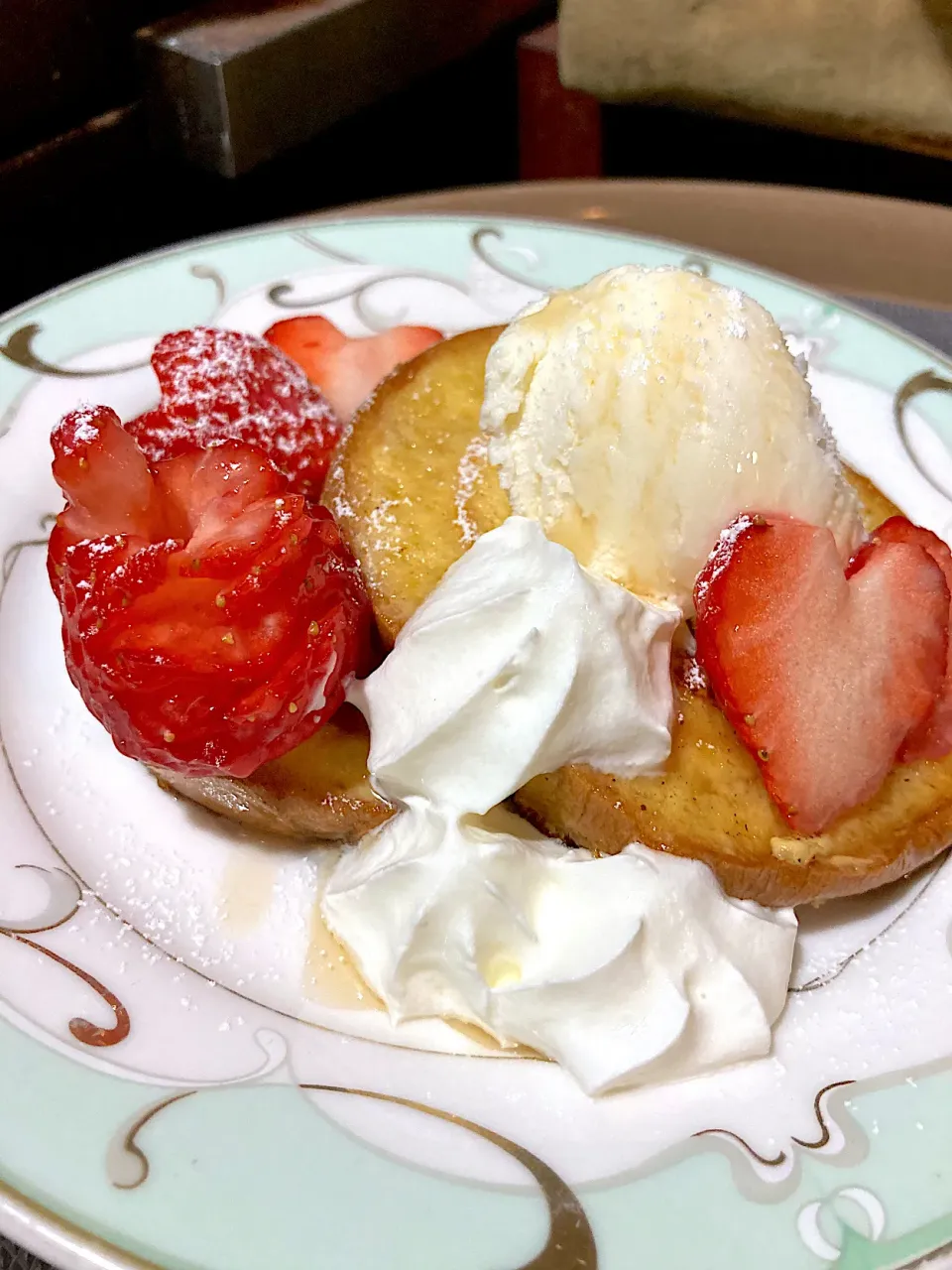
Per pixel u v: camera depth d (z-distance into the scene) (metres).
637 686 0.18
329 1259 0.14
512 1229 0.14
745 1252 0.14
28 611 0.21
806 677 0.17
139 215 0.39
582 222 0.29
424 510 0.21
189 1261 0.14
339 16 0.39
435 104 0.46
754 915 0.18
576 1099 0.16
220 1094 0.15
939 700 0.19
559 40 0.45
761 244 0.30
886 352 0.26
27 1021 0.15
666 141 0.47
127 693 0.16
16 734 0.19
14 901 0.17
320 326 0.26
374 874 0.17
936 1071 0.17
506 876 0.17
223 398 0.22
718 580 0.17
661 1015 0.16
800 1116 0.16
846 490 0.19
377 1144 0.15
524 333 0.20
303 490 0.22
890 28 0.40
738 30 0.42
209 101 0.36
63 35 0.35
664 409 0.18
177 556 0.16
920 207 0.31
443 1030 0.17
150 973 0.17
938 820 0.19
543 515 0.20
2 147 0.35
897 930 0.18
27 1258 0.15
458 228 0.28
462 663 0.18
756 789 0.18
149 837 0.18
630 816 0.18
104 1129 0.15
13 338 0.24
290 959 0.18
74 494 0.17
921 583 0.18
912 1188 0.15
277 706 0.16
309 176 0.42
